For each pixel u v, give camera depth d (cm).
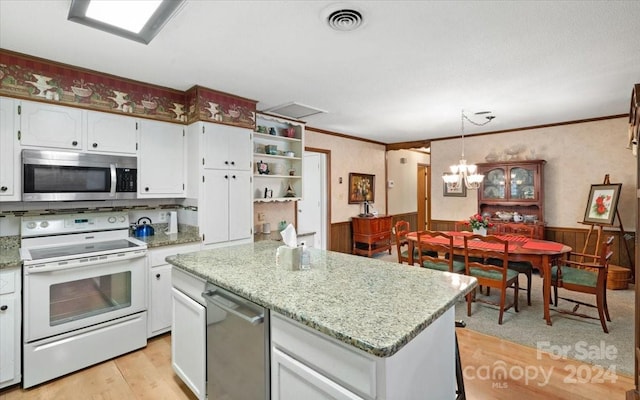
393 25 205
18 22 198
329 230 564
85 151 272
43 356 220
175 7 177
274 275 174
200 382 185
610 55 250
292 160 451
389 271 184
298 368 125
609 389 211
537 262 316
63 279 229
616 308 350
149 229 323
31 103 247
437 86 320
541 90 332
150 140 310
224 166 337
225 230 337
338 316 119
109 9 178
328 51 241
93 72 275
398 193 763
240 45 231
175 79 298
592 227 444
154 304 281
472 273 336
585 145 471
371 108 398
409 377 114
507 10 189
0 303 209
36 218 261
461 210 595
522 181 505
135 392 211
